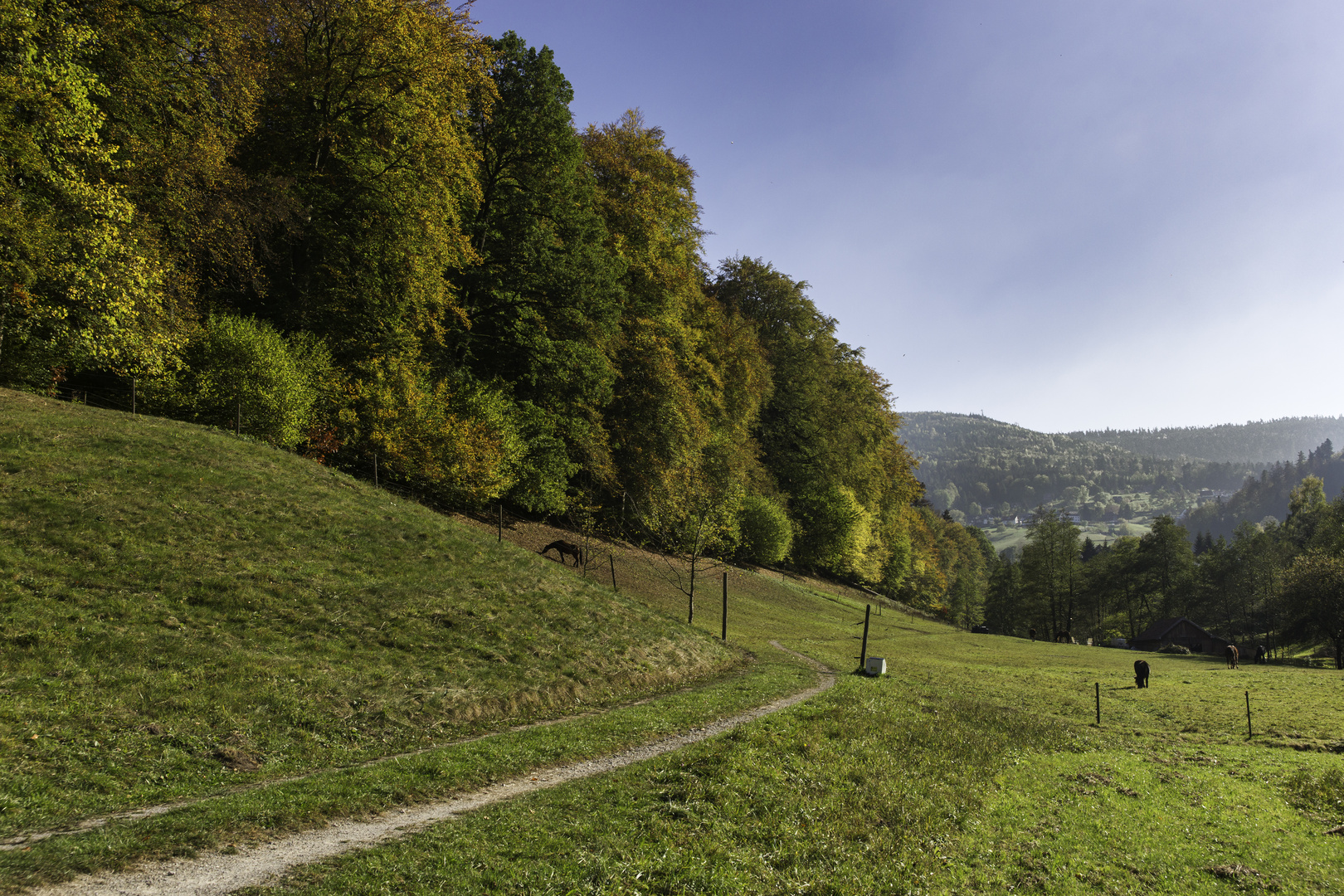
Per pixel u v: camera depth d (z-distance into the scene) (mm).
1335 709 32688
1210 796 17219
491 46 43438
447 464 37438
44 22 22281
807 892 10023
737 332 68625
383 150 35781
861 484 90312
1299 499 141125
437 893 8469
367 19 32844
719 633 38000
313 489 27219
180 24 27594
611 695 21766
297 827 10148
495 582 26078
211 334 30766
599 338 48469
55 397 28219
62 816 9859
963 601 137375
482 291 44562
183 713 13516
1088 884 11438
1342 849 13820
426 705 16859
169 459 24609
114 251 24438
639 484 54094
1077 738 23875
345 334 37875
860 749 17453
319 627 18859
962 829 13477
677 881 9641
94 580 16922
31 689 12664
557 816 11547
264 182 32062
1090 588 123625
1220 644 97750
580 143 47188
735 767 14719
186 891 7988
